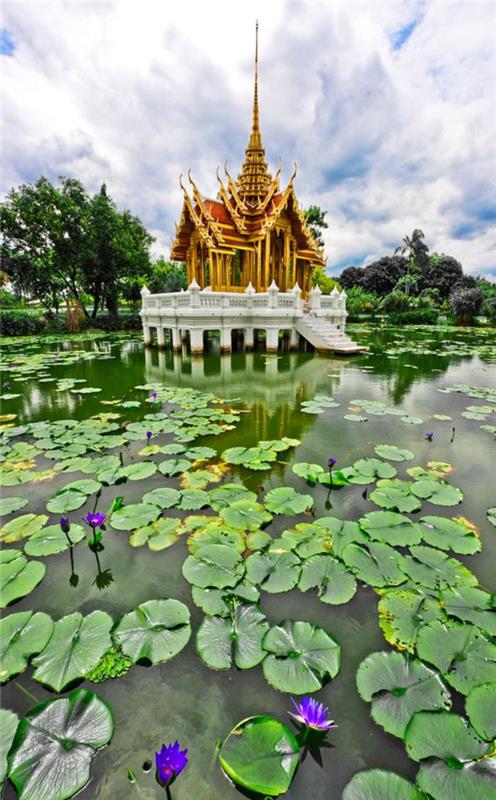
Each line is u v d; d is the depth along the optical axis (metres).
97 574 2.43
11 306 31.22
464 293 29.16
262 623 2.01
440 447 4.54
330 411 6.05
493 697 1.62
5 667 1.78
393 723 1.54
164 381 8.48
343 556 2.52
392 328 26.64
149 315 13.93
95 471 3.84
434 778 1.35
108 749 1.46
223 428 5.18
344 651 1.88
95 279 22.66
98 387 7.88
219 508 3.11
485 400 6.86
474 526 2.92
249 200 15.64
